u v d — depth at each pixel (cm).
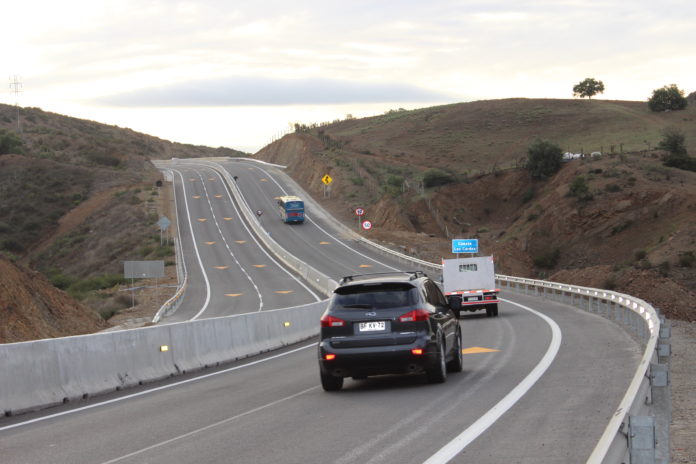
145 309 5347
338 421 1034
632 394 563
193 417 1141
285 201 9950
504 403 1091
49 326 3953
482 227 10775
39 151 18375
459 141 18438
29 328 3731
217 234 9412
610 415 958
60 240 10644
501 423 942
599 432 859
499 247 8938
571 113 18988
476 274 3353
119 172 14425
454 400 1152
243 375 1714
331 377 1351
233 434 978
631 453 459
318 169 13500
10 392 1256
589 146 15938
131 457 866
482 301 3288
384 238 8875
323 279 5772
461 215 11144
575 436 843
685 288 5366
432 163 16538
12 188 13112
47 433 1070
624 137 16075
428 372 1345
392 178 12744
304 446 873
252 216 9944
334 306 1357
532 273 8800
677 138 10769
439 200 11262
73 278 8081
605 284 5825
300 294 5659
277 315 2502
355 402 1205
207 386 1538
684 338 2200
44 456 900
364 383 1473
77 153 18800
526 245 9075
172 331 1800
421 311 1333
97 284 7300
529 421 946
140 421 1131
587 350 1769
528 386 1245
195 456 851
